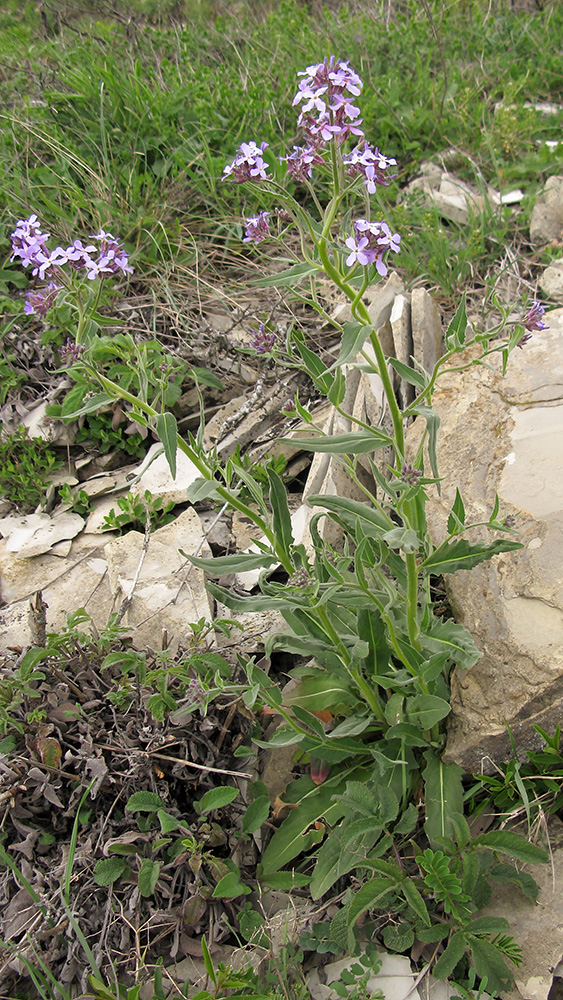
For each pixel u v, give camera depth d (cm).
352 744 283
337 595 256
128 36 687
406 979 251
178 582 347
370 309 416
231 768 302
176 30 673
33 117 536
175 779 289
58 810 278
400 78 616
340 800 265
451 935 254
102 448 414
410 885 253
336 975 258
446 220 532
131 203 493
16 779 272
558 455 311
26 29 712
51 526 388
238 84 586
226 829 289
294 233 505
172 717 282
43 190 494
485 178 552
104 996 240
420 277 471
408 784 284
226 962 259
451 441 341
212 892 263
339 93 205
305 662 334
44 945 254
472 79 632
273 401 413
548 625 272
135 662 297
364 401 382
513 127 551
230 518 389
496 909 260
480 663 282
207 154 505
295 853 278
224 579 364
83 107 543
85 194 499
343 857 261
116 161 524
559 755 270
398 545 211
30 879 264
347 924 247
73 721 291
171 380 408
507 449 323
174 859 264
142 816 279
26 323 438
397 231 493
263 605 243
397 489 230
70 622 304
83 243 470
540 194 505
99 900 263
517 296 461
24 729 282
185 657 304
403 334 394
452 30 686
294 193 511
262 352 260
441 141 575
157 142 523
